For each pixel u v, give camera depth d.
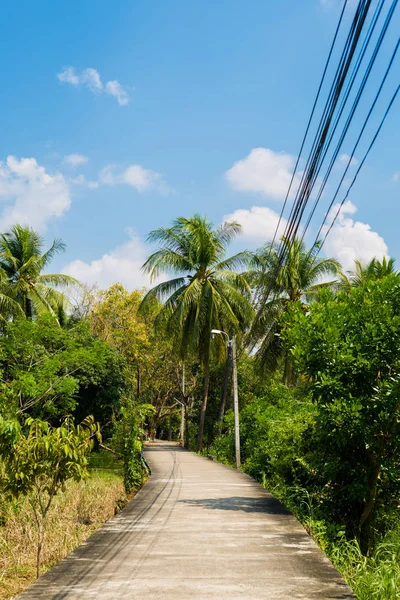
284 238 9.64
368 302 11.04
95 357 22.66
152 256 34.19
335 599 5.05
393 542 11.06
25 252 31.05
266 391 41.34
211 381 45.03
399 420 10.56
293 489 12.84
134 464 17.14
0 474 8.20
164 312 34.34
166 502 11.87
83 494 13.85
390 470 10.89
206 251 33.66
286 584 5.55
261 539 7.85
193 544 7.48
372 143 5.45
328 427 10.88
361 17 4.23
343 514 12.14
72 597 5.08
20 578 7.86
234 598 5.08
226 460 28.00
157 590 5.32
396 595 6.86
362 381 10.86
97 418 29.39
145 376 49.75
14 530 10.23
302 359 11.07
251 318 33.66
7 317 28.12
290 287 30.75
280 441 14.84
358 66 4.66
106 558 6.61
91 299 41.88
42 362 21.39
